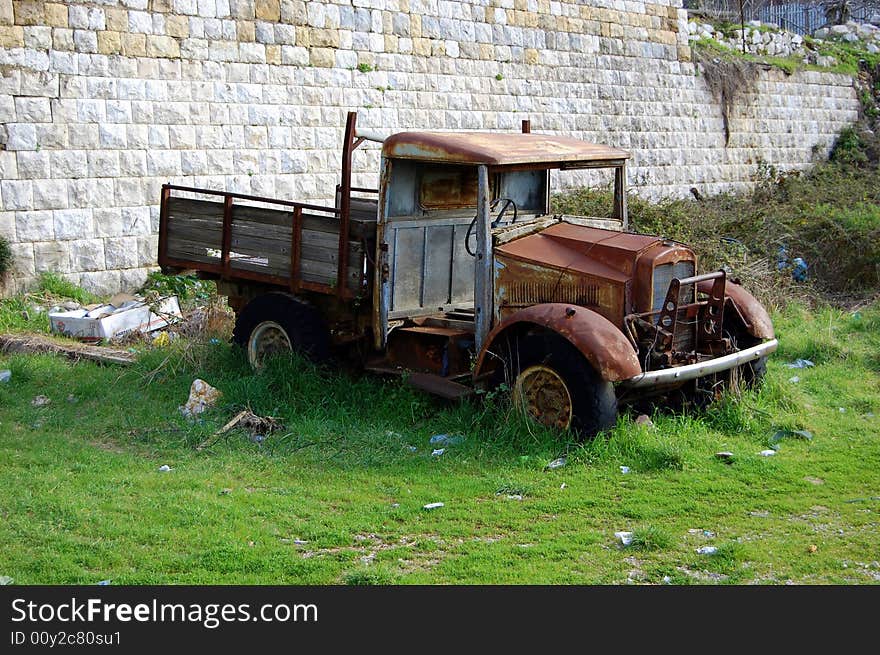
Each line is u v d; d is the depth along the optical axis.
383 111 15.18
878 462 7.07
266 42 13.59
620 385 7.27
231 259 8.83
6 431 7.37
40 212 11.48
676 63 21.22
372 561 5.28
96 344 10.03
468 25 16.56
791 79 24.36
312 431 7.42
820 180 20.42
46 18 11.44
